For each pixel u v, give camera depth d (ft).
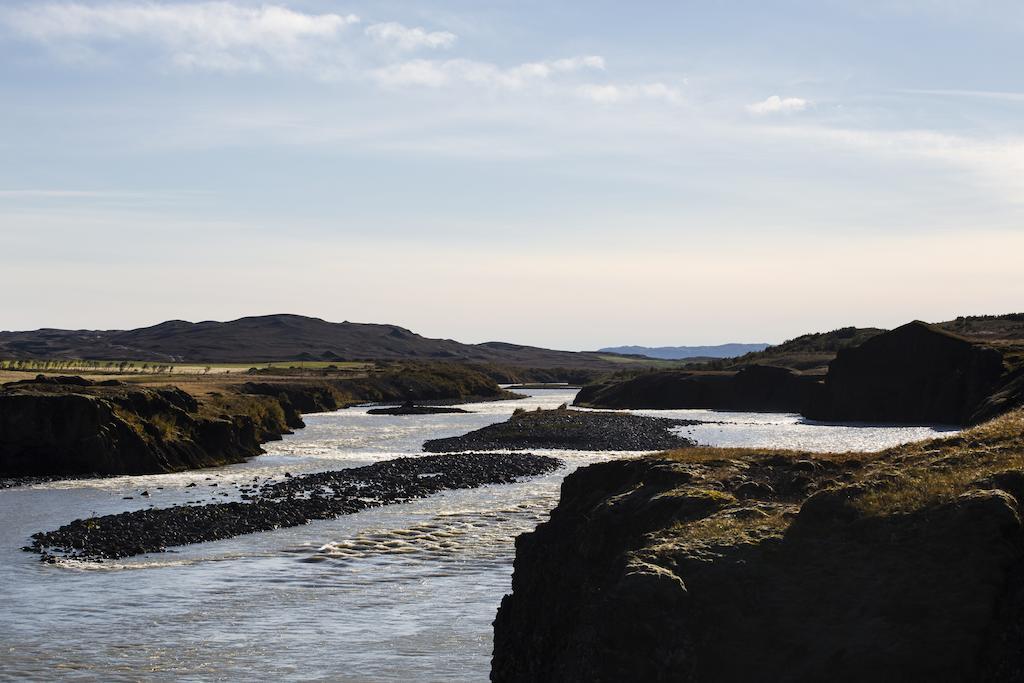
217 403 291.38
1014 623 52.65
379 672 79.00
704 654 55.93
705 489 73.51
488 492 169.27
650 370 646.33
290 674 78.54
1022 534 58.08
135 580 107.24
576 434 282.56
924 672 52.39
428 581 106.01
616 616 56.49
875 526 61.72
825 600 57.72
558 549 76.54
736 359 632.38
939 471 67.72
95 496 171.22
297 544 124.67
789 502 70.95
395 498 161.38
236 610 95.76
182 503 160.56
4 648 84.79
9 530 136.87
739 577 59.31
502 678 73.51
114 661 81.61
